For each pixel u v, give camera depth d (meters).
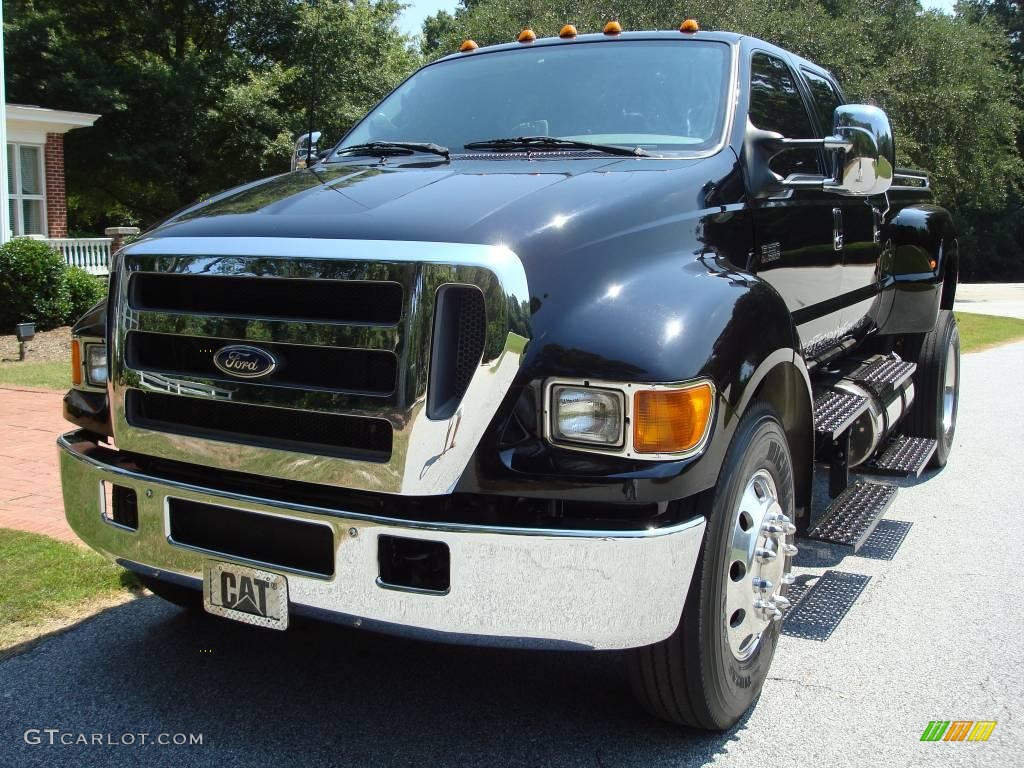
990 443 7.55
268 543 2.73
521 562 2.42
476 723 3.12
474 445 2.44
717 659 2.82
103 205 30.83
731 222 3.31
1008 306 26.09
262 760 2.89
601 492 2.41
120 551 3.00
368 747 2.97
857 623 3.98
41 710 3.18
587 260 2.66
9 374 10.13
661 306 2.63
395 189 3.04
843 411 4.17
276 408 2.63
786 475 3.24
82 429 3.38
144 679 3.41
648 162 3.39
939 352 6.16
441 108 4.17
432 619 2.49
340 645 3.71
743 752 2.96
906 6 22.66
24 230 19.39
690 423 2.48
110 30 27.33
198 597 3.78
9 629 3.77
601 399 2.43
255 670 3.49
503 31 16.64
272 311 2.66
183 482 2.86
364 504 2.61
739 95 3.74
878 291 5.34
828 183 3.59
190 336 2.76
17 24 23.92
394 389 2.46
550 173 3.21
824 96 4.88
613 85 3.91
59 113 18.77
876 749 2.99
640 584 2.45
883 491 4.47
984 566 4.69
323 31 26.73
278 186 3.33
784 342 2.99
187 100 25.72
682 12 16.00
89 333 3.21
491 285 2.42
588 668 3.53
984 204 28.81
